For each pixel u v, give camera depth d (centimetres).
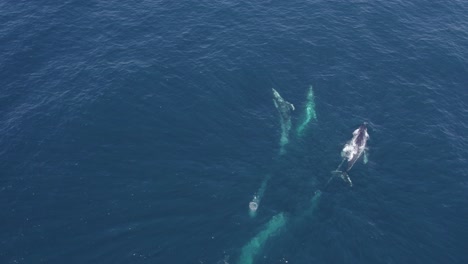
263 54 5481
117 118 4578
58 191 3906
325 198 3938
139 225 3662
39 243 3534
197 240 3581
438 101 4997
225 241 3584
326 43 5716
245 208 3825
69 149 4272
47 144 4316
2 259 3428
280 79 5169
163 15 6091
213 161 4197
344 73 5297
